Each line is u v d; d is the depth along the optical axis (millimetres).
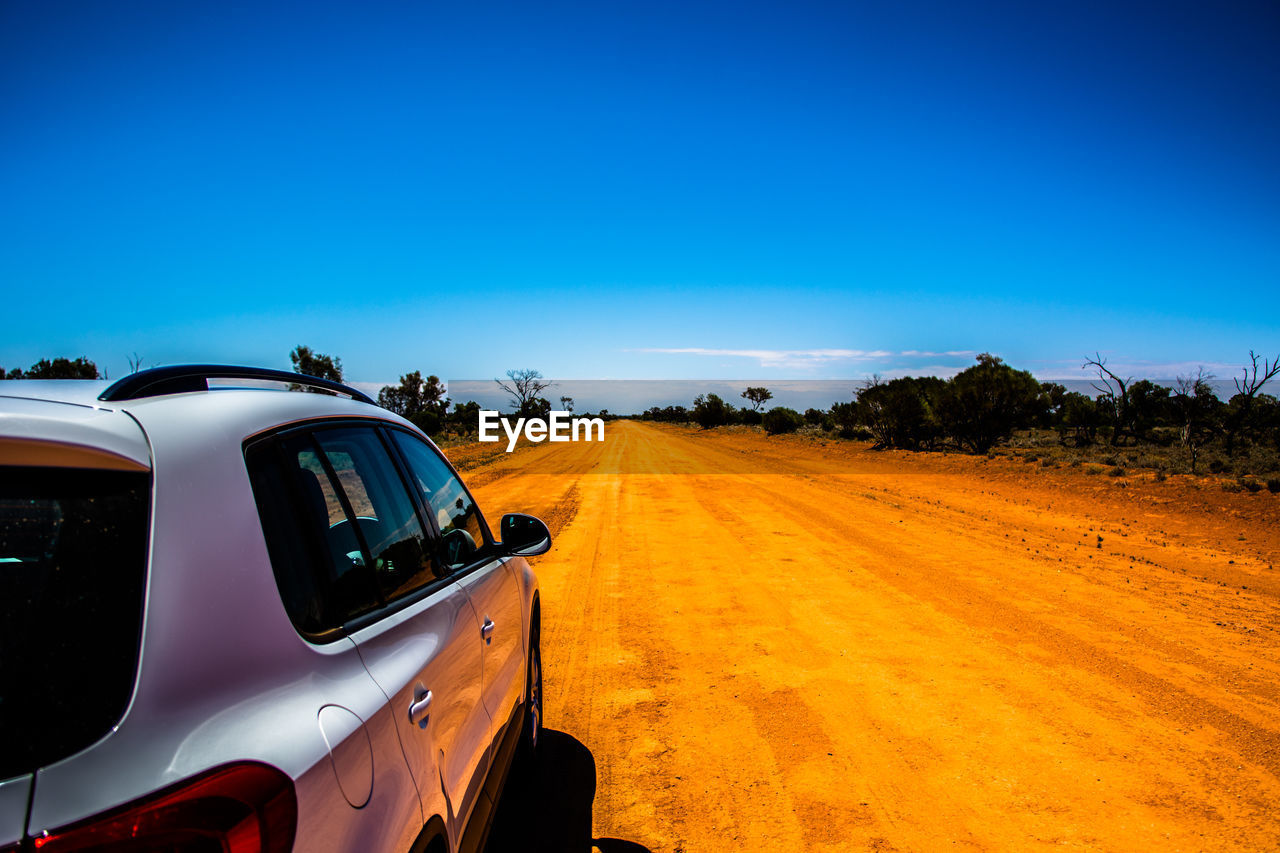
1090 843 3172
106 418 1280
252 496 1448
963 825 3314
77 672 1074
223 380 1884
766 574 8469
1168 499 14266
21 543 1129
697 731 4316
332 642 1530
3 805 946
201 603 1241
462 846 2100
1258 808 3471
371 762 1466
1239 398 27719
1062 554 9602
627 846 3102
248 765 1152
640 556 9562
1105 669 5355
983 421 28422
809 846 3133
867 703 4738
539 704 3982
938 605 7102
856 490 17219
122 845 999
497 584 2969
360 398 2488
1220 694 4887
